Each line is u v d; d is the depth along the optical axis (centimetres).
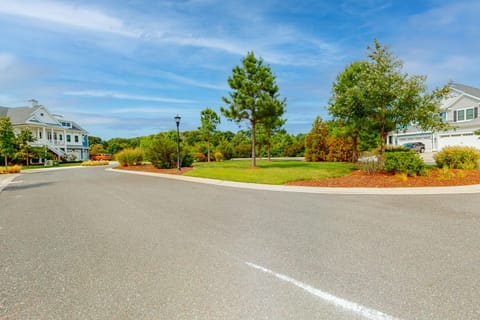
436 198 720
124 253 358
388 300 233
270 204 680
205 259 333
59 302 239
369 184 968
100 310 226
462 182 941
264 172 1304
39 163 3425
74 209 655
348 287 257
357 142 1884
